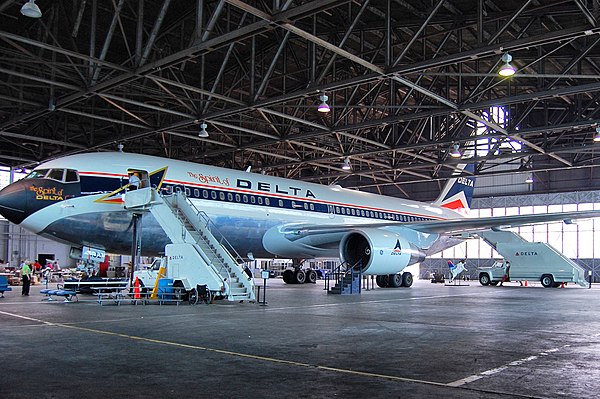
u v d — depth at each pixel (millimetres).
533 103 28750
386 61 19406
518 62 26422
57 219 18266
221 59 28078
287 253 25359
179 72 28219
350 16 22953
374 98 27562
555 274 34438
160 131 29109
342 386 6012
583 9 15602
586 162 36906
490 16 21141
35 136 33250
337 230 23547
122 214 19344
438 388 5941
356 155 34406
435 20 22375
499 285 37625
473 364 7289
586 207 47094
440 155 37375
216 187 21969
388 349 8438
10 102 31641
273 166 40188
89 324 11383
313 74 21938
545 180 49031
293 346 8664
